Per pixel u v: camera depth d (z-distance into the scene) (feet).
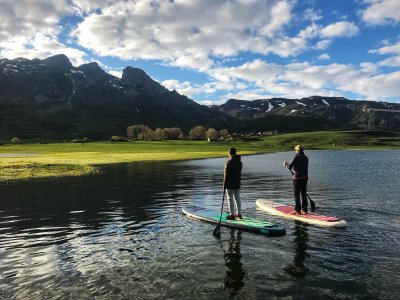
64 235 43.01
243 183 98.99
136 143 540.93
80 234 43.37
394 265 31.42
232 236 41.16
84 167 150.71
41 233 44.06
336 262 32.17
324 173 130.41
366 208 58.70
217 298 25.35
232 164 46.78
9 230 45.73
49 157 241.55
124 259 33.73
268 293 26.08
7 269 31.55
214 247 36.91
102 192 81.10
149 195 76.43
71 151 353.92
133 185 94.99
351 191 80.53
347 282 27.91
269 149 470.39
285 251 35.35
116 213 56.18
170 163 194.39
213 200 69.31
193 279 28.66
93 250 36.76
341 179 108.37
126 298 25.54
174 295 25.89
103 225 47.96
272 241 38.81
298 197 51.24
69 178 114.01
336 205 61.67
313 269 30.53
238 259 33.14
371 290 26.53
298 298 25.31
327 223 45.37
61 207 61.93
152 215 54.29
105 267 31.65
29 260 33.88
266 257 33.60
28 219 52.19
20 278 29.43
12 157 240.32
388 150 512.22
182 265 31.78
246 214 53.83
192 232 43.34
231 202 47.80
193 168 157.48
